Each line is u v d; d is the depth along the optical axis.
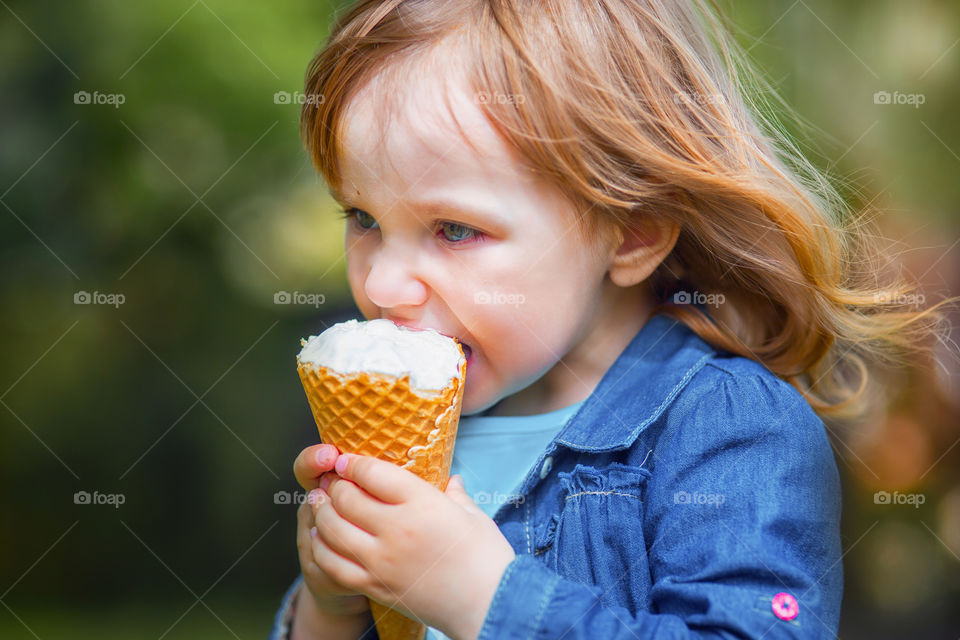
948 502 4.11
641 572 1.52
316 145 1.65
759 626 1.33
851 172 3.22
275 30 5.60
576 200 1.57
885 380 3.59
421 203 1.52
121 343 6.24
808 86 4.33
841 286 1.98
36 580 6.09
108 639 5.04
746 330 1.84
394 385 1.42
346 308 6.24
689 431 1.57
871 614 4.34
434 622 1.40
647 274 1.70
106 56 5.52
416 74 1.54
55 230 5.83
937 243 3.97
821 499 1.55
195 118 5.60
